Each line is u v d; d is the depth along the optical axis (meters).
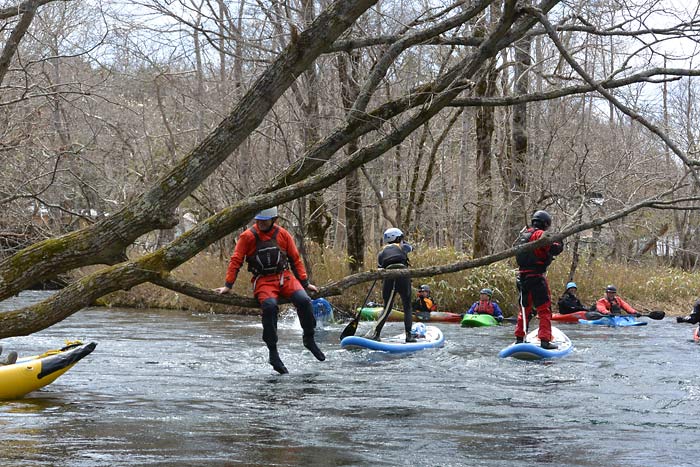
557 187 20.83
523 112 21.33
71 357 7.56
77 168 15.40
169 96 18.77
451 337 14.45
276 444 5.58
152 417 6.52
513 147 21.53
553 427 6.31
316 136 16.22
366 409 7.04
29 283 5.50
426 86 6.73
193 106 18.23
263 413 6.79
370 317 18.84
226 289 8.96
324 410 6.97
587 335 15.25
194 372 9.40
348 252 20.73
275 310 9.20
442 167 31.64
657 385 8.57
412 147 26.56
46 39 14.02
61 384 8.30
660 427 6.34
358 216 20.67
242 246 9.09
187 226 30.98
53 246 5.53
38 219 14.63
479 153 22.19
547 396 7.82
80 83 11.93
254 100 5.74
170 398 7.50
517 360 10.75
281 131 16.59
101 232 5.57
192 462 4.98
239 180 18.53
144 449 5.34
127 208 5.62
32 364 7.38
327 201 21.05
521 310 11.84
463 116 27.27
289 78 5.81
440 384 8.58
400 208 24.72
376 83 6.92
